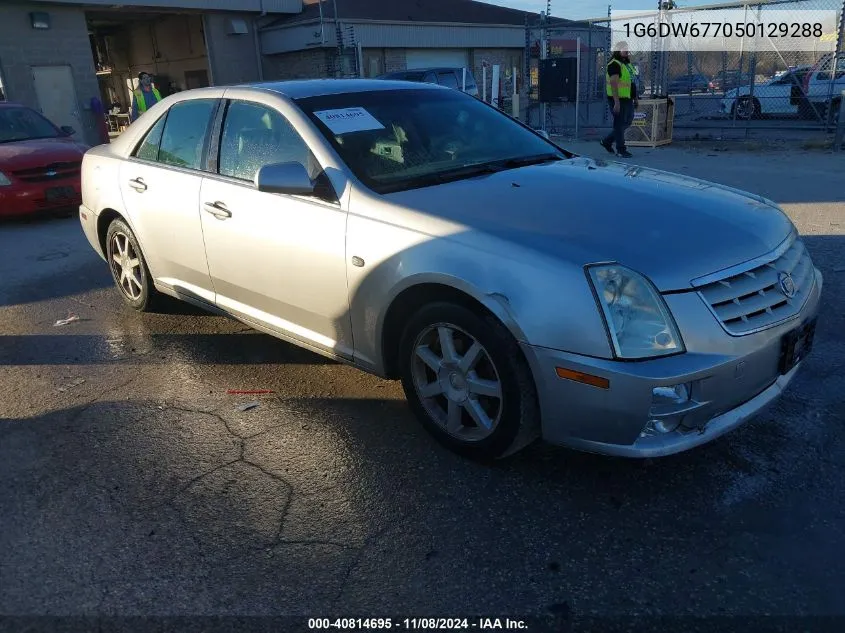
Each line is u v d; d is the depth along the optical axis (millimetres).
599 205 3189
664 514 2834
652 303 2654
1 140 9758
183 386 4172
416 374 3322
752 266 2873
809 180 9344
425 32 25609
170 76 26359
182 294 4773
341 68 22109
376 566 2617
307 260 3623
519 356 2850
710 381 2656
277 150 3895
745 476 3049
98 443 3551
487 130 4309
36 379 4348
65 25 18828
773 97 15188
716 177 9844
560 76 15109
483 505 2941
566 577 2525
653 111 13227
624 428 2664
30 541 2814
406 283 3141
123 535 2834
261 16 24172
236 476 3217
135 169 4867
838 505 2836
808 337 3158
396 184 3559
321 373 4277
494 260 2867
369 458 3320
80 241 8070
